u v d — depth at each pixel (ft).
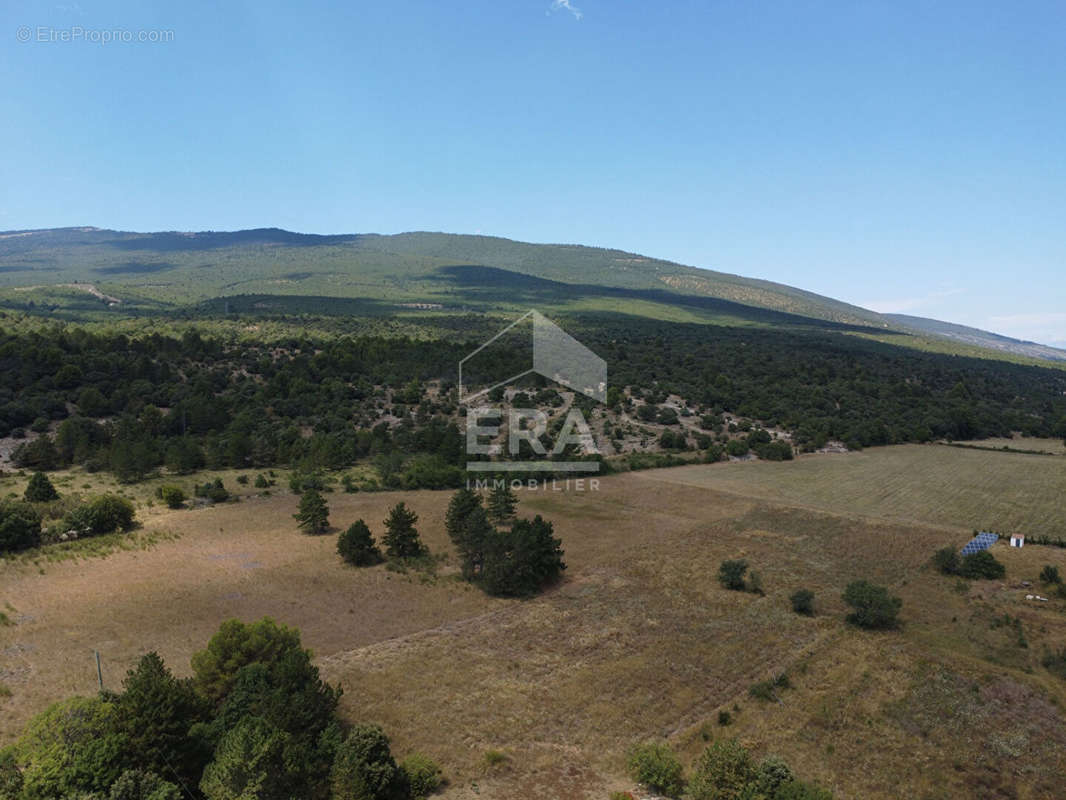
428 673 120.47
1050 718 110.01
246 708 92.12
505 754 97.60
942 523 225.15
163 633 131.34
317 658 124.67
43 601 144.05
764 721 108.27
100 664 117.60
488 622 143.33
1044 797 91.35
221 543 189.26
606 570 177.17
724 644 134.72
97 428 289.74
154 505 226.17
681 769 94.12
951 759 99.19
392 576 168.04
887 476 293.84
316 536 198.90
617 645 133.59
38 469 264.31
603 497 255.70
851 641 136.56
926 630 142.20
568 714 108.88
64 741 78.23
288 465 294.66
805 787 80.94
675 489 268.41
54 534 184.34
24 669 114.32
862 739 103.86
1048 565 182.50
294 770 79.56
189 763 83.41
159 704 83.97
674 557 188.34
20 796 73.26
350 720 104.42
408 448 312.50
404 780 86.84
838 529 216.95
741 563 169.17
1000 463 321.52
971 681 120.98
